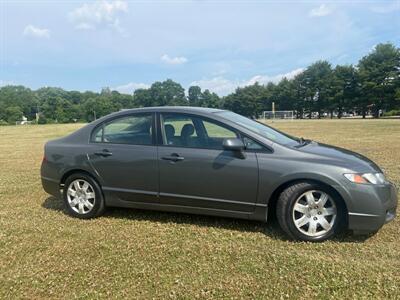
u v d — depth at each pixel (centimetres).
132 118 473
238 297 285
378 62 7369
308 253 360
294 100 9406
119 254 368
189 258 355
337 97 8019
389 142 1398
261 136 411
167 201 442
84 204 488
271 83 10700
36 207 552
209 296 288
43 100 10944
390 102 7050
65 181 500
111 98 11512
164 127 451
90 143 488
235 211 412
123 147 463
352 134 1953
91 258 361
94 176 477
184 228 438
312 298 281
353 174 373
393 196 391
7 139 2350
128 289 301
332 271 320
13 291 302
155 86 12381
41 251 381
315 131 2369
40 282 315
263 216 402
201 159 418
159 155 439
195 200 427
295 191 387
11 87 12169
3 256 370
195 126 439
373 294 284
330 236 386
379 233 408
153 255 364
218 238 404
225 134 422
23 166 992
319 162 384
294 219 391
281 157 394
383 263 334
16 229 449
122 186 464
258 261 345
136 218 482
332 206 383
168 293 293
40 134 3012
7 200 597
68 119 10231
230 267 334
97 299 287
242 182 402
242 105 10712
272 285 301
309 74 9075
